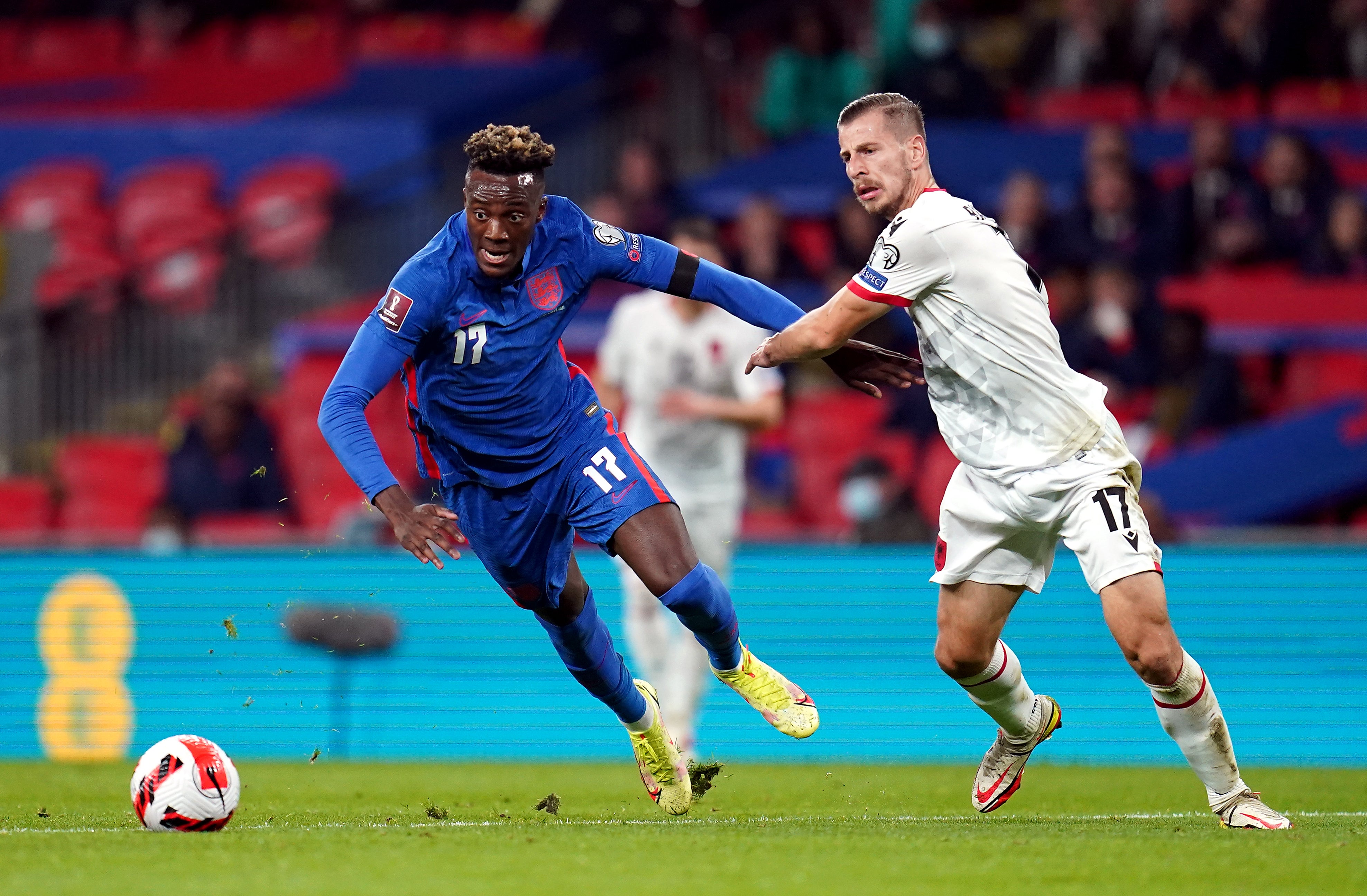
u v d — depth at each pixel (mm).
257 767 31578
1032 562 18359
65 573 36312
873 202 18250
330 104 63438
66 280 55875
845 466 43094
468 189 16641
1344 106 53875
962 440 18141
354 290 50438
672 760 19547
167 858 14953
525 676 35344
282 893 12938
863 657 35125
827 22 53438
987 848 15672
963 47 55312
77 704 35969
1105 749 33719
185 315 49375
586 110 53062
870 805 22844
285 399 47250
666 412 27578
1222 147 46781
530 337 17375
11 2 71750
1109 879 13891
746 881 13680
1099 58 55250
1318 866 14617
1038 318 17562
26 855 15156
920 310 17891
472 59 64500
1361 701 33719
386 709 35500
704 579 17469
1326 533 35344
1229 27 54500
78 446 47531
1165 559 34500
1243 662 34062
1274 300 45531
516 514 18094
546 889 13180
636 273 18125
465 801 23641
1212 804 17984
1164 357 42531
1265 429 41688
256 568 36125
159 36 70562
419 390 17828
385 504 16016
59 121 61594
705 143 53781
